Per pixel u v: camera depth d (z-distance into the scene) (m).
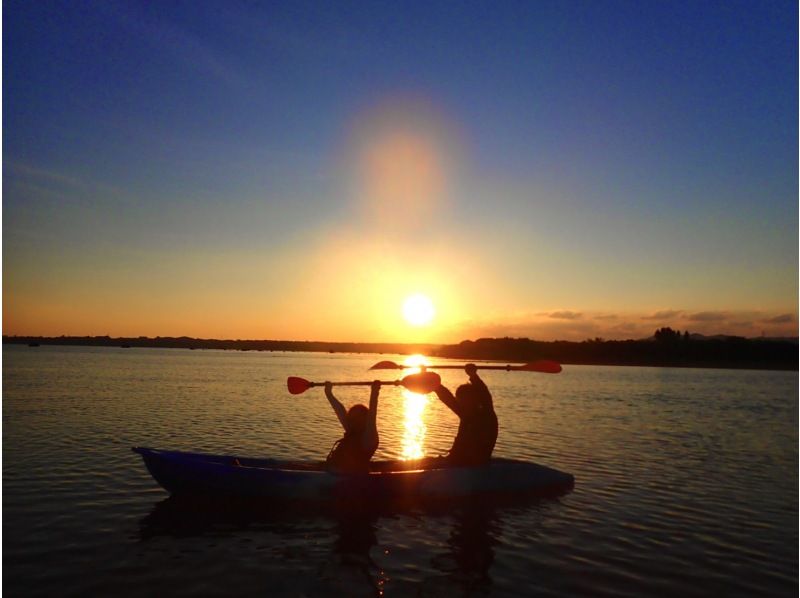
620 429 10.69
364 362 63.03
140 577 3.59
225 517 4.84
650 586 3.64
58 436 8.42
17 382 18.70
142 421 10.19
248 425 9.99
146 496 5.35
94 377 22.28
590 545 4.36
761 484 6.41
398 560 4.00
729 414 13.68
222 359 62.47
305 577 3.67
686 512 5.27
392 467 6.03
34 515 4.73
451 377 29.89
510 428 10.57
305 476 5.23
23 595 3.29
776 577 3.81
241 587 3.49
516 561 4.02
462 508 5.29
